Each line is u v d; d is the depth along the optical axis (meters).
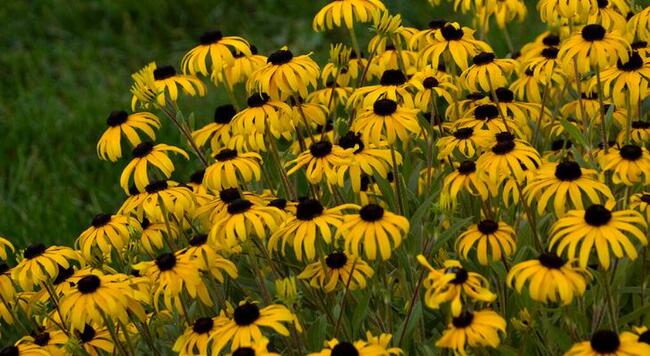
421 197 4.94
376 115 4.23
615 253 3.31
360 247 3.71
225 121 5.17
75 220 7.15
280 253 4.68
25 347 4.01
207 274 4.38
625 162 3.86
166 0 10.43
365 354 3.27
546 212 4.54
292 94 4.55
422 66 4.98
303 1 10.42
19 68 9.59
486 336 3.28
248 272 4.99
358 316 3.82
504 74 5.08
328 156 4.12
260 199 4.39
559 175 3.75
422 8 9.63
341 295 4.24
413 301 3.82
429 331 4.40
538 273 3.33
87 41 10.12
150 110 8.25
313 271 4.00
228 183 4.31
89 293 3.77
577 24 5.70
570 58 4.29
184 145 5.09
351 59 5.62
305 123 4.82
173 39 10.16
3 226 7.03
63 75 9.52
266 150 4.73
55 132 8.30
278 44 9.94
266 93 4.54
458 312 3.22
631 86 4.28
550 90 5.70
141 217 4.45
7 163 8.08
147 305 4.93
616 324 3.55
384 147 4.57
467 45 4.88
